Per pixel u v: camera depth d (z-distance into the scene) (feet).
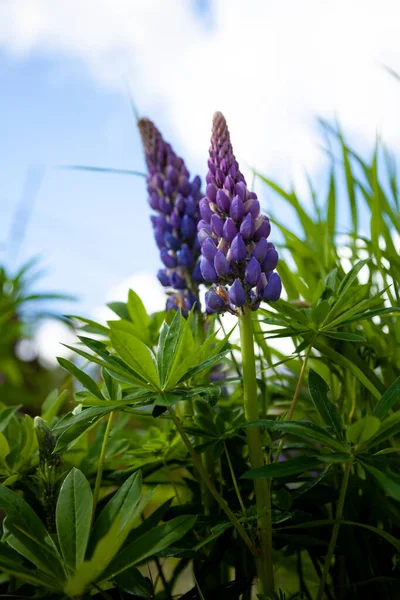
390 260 2.65
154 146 2.90
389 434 2.01
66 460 2.53
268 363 2.73
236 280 2.14
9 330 4.49
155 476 2.81
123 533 1.84
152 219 2.87
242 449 2.73
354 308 2.26
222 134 2.28
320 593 2.11
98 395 2.17
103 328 2.72
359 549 2.32
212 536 2.13
